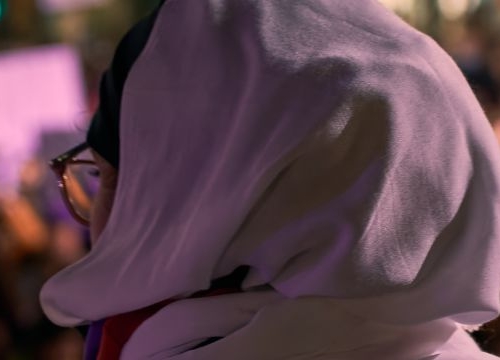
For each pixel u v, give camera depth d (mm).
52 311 1103
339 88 899
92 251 1051
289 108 905
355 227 900
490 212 941
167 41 981
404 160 914
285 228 918
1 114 4277
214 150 949
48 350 3314
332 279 906
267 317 929
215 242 933
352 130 900
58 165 1247
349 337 925
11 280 3494
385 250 911
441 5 6574
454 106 942
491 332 1239
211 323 963
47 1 6160
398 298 919
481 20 5613
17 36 6070
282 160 897
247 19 953
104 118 1071
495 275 941
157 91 975
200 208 940
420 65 934
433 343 962
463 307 931
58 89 4371
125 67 1040
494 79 4445
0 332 3396
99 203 1104
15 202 3736
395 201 913
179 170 965
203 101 951
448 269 934
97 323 1115
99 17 6293
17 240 3627
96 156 1094
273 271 933
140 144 989
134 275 1009
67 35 6176
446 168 931
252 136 916
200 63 958
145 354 994
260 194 907
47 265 3605
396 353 947
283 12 953
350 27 951
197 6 970
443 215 930
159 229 980
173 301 1010
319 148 898
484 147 953
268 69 917
